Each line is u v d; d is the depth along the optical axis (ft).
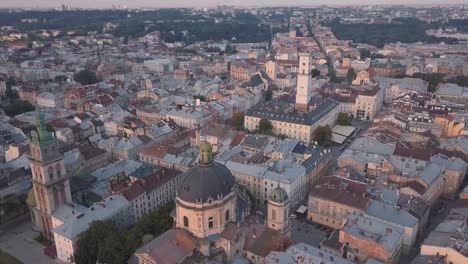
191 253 572.10
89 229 620.49
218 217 597.93
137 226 650.02
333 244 620.08
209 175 595.88
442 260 559.79
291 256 547.49
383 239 595.88
